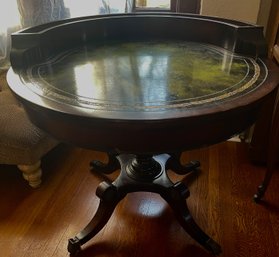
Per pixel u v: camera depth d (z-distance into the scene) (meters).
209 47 1.21
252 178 1.61
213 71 0.97
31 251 1.23
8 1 1.76
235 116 0.79
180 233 1.31
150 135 0.75
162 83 0.89
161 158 1.42
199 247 1.25
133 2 1.77
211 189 1.54
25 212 1.42
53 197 1.50
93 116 0.71
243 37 1.08
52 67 1.01
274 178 1.60
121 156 1.39
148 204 1.46
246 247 1.25
